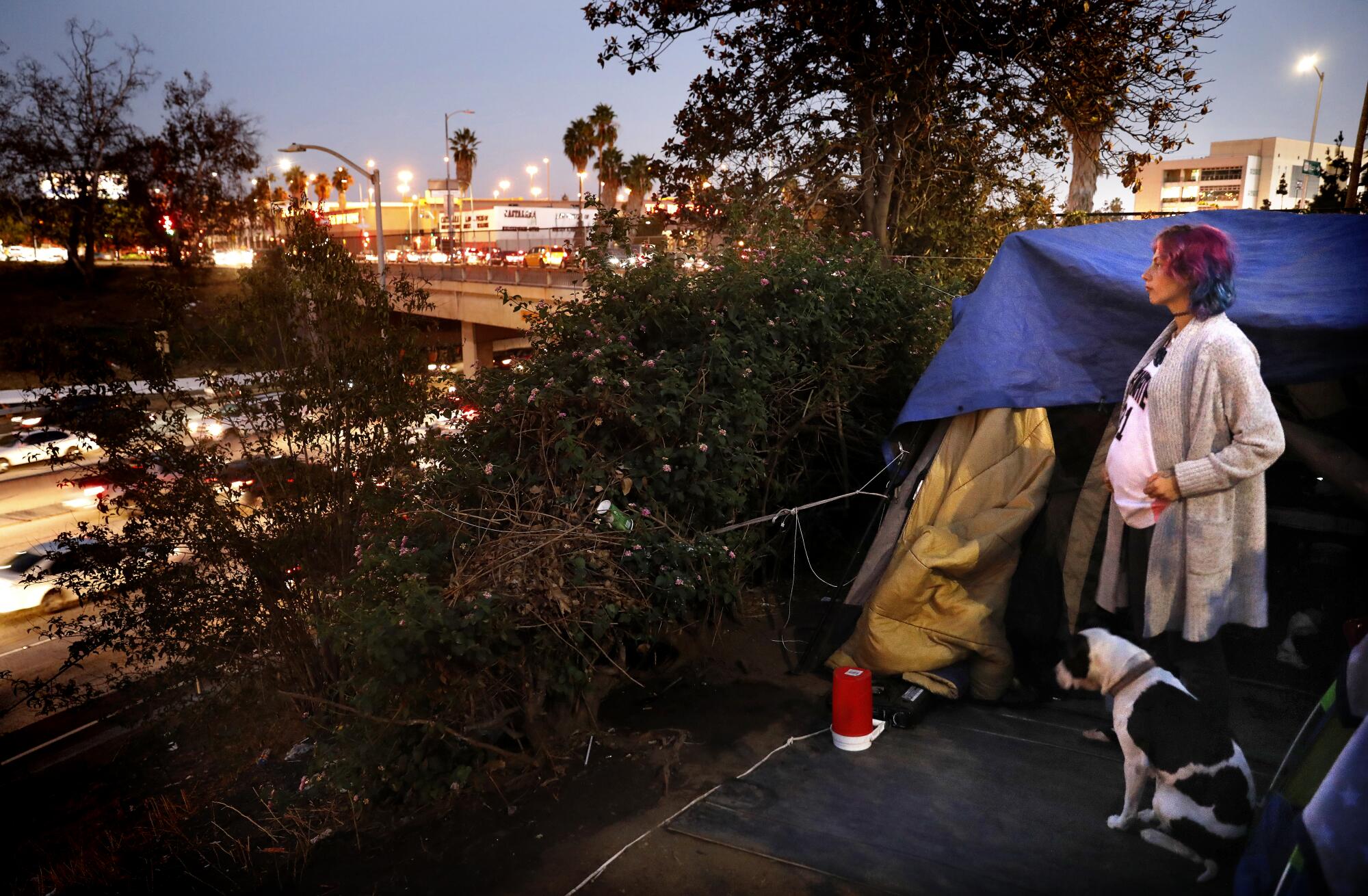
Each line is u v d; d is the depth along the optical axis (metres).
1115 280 4.39
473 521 4.61
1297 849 2.29
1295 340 3.71
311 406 7.25
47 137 51.06
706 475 5.12
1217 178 76.06
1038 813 3.42
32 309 46.50
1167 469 3.27
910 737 4.14
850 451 6.74
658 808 3.82
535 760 4.29
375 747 4.18
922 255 11.69
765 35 11.48
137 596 7.34
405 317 7.70
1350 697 2.39
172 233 55.16
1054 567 4.35
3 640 13.45
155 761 7.49
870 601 4.61
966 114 11.45
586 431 5.03
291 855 4.18
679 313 6.00
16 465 22.27
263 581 7.31
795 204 11.41
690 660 5.28
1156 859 3.07
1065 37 10.13
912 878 3.12
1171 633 3.35
